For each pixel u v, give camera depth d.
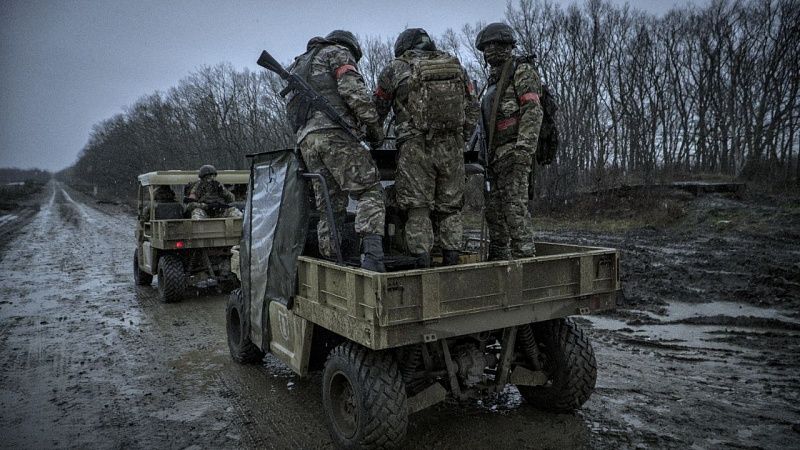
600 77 28.25
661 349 5.55
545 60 25.03
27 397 4.80
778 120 25.98
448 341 3.68
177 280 8.58
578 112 24.72
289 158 4.15
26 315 8.06
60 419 4.31
